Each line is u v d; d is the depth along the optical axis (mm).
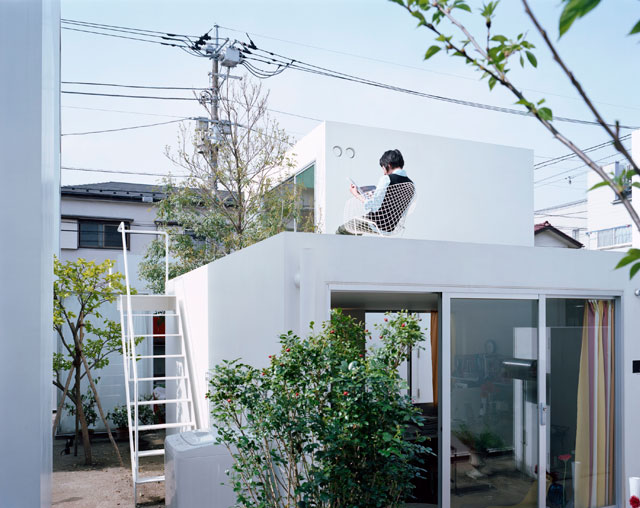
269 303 4680
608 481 5672
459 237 11203
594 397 5648
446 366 4910
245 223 12086
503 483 5102
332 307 6699
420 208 10867
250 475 3908
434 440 6074
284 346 3852
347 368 3590
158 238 12594
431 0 1035
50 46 3623
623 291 5766
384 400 3564
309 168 10969
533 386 5309
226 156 12016
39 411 2293
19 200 1963
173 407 9234
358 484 3672
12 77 1852
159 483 7402
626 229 20891
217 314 6586
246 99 12375
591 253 5590
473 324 5062
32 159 2197
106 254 18844
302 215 11188
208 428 6484
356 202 9961
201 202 12516
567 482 5457
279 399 3645
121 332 9211
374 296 5434
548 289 5387
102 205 18875
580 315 5629
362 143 10555
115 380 10695
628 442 5707
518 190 11820
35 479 2180
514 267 5191
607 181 810
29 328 2100
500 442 5121
